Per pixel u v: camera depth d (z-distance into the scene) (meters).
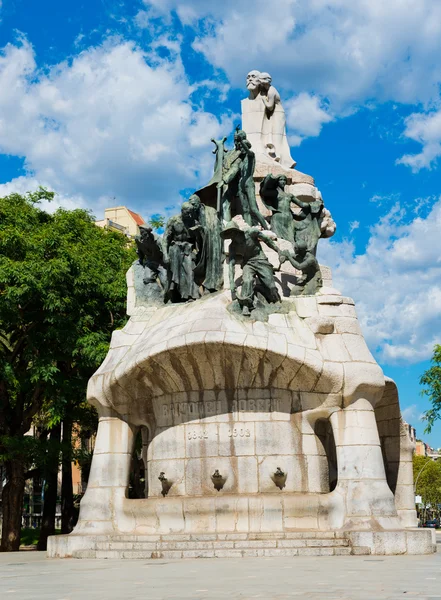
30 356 27.08
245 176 20.59
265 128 23.22
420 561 14.02
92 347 26.42
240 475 17.48
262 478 17.42
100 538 17.33
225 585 9.98
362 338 18.28
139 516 17.73
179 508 17.14
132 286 20.41
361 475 17.09
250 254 18.50
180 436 17.98
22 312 27.23
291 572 11.79
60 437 32.25
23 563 15.99
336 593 8.81
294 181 22.02
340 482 17.19
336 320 18.11
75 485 60.56
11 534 27.70
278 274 19.66
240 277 19.41
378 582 10.13
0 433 28.06
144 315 19.72
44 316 27.06
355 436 17.36
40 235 28.22
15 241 27.16
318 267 18.92
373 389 17.70
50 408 28.16
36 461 27.52
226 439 17.67
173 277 19.58
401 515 20.62
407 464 20.91
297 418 17.73
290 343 17.34
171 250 19.80
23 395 28.91
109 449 18.59
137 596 8.86
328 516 16.91
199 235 19.78
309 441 17.70
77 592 9.57
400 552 15.94
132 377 18.08
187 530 17.08
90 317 27.89
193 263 19.83
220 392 17.89
